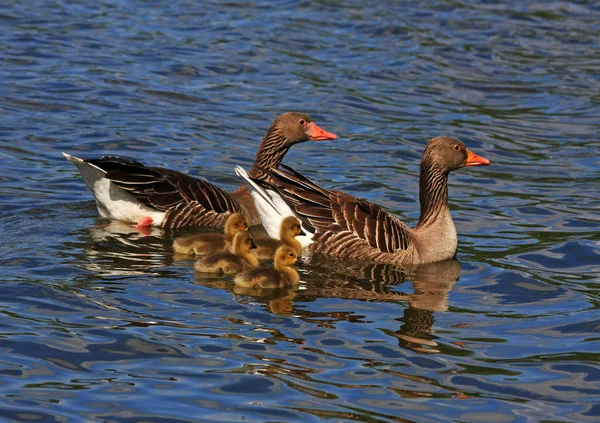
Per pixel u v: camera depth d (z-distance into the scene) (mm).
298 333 11828
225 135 21969
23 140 20734
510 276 14523
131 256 14617
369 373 10758
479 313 12898
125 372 10555
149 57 26938
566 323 12531
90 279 13375
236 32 29688
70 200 17594
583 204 18516
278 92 25031
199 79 25609
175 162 20094
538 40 30266
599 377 10859
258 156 18219
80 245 15008
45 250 14617
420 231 15977
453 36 30344
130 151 20562
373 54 28391
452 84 26391
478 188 19656
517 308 13133
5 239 15078
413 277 14562
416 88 25922
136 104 23531
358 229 15375
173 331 11672
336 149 21719
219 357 10992
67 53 26719
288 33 29906
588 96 25719
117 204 16391
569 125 23672
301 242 15570
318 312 12656
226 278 13805
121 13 31000
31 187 18156
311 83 25812
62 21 29625
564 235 16656
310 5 32938
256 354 11125
